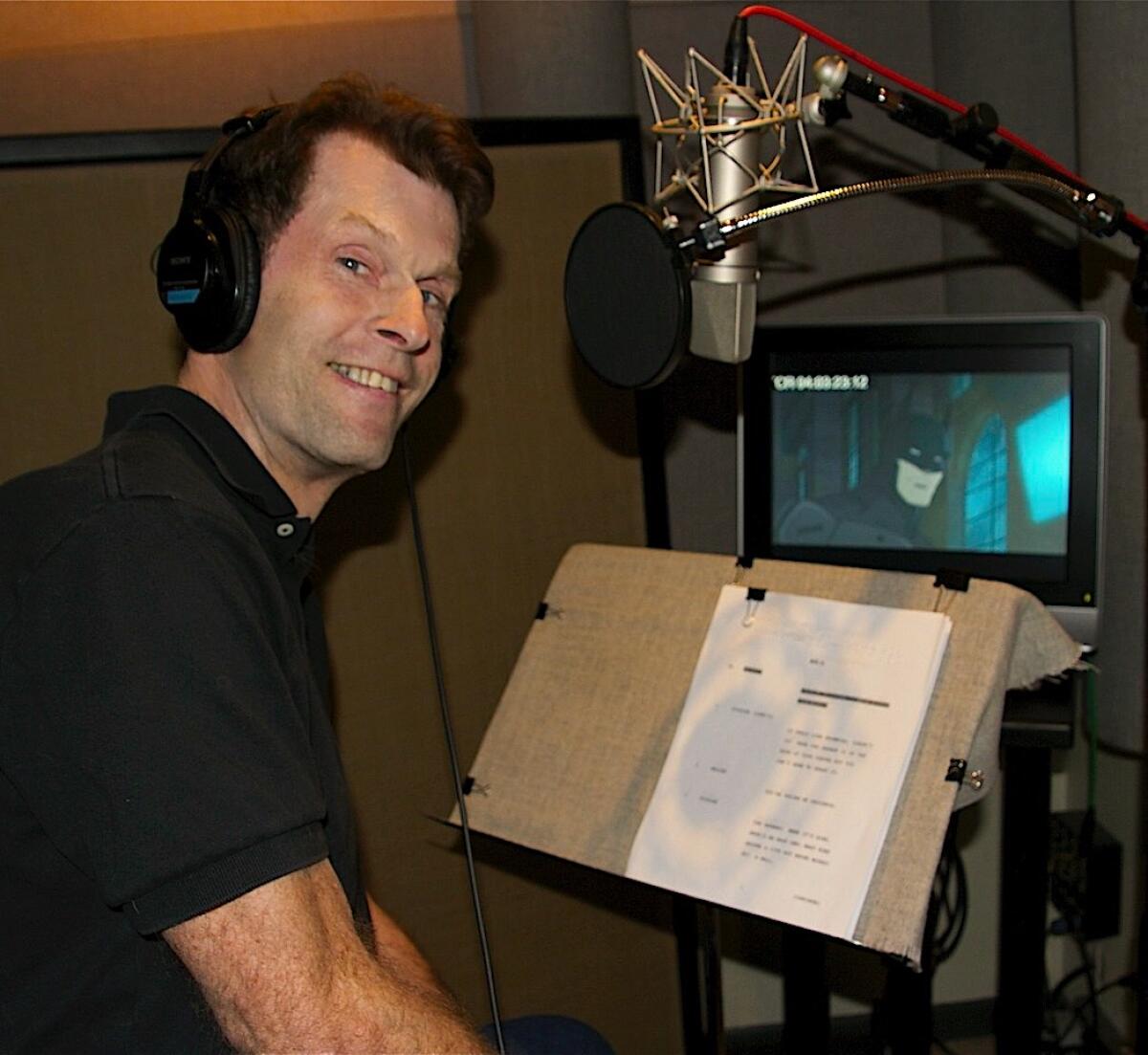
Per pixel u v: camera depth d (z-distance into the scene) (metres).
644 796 1.22
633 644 1.31
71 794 0.76
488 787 1.32
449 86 1.82
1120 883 1.87
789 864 1.09
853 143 1.90
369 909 1.23
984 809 2.05
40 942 0.85
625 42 1.76
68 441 1.52
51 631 0.77
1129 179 1.51
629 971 1.82
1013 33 1.78
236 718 0.77
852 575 1.20
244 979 0.75
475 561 1.69
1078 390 1.52
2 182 1.45
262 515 0.98
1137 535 1.66
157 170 1.48
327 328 0.96
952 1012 2.11
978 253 1.90
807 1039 1.65
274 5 1.74
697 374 1.93
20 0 1.67
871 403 1.62
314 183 0.97
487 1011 1.78
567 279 1.13
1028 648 1.15
